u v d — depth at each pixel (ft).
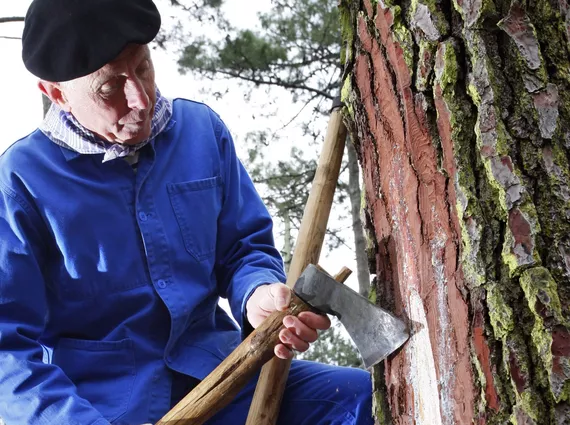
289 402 7.24
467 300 4.77
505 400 4.54
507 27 4.80
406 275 5.38
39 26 6.50
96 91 6.43
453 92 4.93
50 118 7.08
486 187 4.78
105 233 6.81
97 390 6.68
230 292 7.23
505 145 4.71
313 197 7.31
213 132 7.72
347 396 7.09
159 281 6.88
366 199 5.98
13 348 6.50
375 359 5.52
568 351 4.38
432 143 5.08
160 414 6.68
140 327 6.86
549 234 4.59
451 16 5.02
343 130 7.52
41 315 6.75
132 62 6.41
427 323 5.11
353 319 5.61
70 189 6.84
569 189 4.64
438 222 5.03
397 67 5.28
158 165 7.16
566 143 4.75
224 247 7.58
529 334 4.51
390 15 5.33
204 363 6.98
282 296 6.03
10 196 6.75
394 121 5.42
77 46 6.30
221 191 7.56
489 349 4.62
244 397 7.21
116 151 6.88
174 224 7.06
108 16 6.31
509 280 4.62
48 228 6.79
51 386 6.37
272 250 7.64
